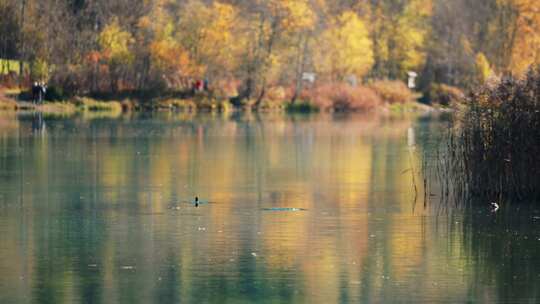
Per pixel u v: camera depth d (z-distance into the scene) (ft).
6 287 128.16
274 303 121.49
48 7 557.33
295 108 597.11
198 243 152.87
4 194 201.16
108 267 138.21
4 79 539.29
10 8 547.49
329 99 598.34
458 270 136.56
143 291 126.52
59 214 177.58
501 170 187.42
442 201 190.29
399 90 632.38
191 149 299.58
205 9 630.33
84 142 319.47
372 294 125.29
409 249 148.97
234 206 186.50
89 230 162.91
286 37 632.79
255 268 137.39
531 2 580.71
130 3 604.90
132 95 562.25
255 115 523.29
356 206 186.50
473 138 189.26
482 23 647.56
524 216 173.78
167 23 641.40
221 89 596.29
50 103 516.73
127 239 155.74
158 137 344.08
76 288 127.75
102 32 572.10
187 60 593.01
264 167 250.37
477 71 590.14
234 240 154.81
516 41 583.58
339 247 150.10
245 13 651.25
